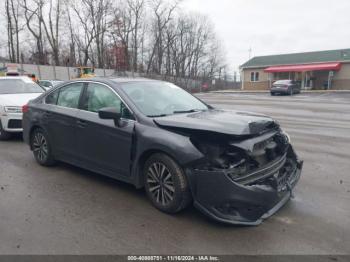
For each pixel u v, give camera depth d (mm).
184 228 3514
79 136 4836
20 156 6406
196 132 3600
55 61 46469
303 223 3635
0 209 3967
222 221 3357
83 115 4777
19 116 7727
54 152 5438
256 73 44906
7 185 4777
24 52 45875
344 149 7215
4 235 3355
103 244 3197
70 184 4836
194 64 60062
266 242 3236
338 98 26375
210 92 41938
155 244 3201
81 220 3693
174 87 5281
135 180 4152
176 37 55812
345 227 3547
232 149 3504
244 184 3369
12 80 9211
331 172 5480
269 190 3391
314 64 39625
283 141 4203
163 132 3805
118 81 4746
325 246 3166
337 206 4086
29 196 4371
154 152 3912
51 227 3527
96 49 49594
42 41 45844
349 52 39219
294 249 3113
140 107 4258
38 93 8875
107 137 4391
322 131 9664
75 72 40531
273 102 22078
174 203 3707
